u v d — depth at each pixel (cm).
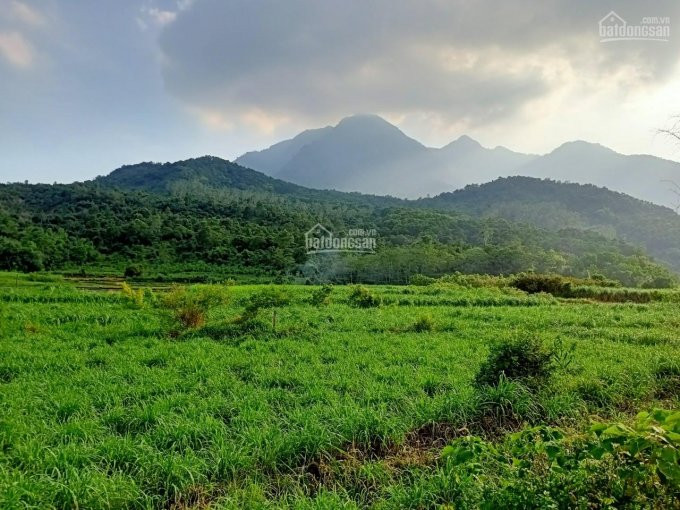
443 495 538
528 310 2275
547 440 379
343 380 950
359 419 712
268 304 1666
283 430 704
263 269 7644
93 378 981
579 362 1077
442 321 1812
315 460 647
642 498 337
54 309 2062
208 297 1658
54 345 1333
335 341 1401
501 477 499
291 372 1036
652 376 975
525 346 882
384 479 596
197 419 738
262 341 1414
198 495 560
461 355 1204
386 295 2842
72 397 839
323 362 1170
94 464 593
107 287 4681
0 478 529
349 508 511
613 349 1273
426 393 862
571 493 370
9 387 905
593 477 378
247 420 740
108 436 674
